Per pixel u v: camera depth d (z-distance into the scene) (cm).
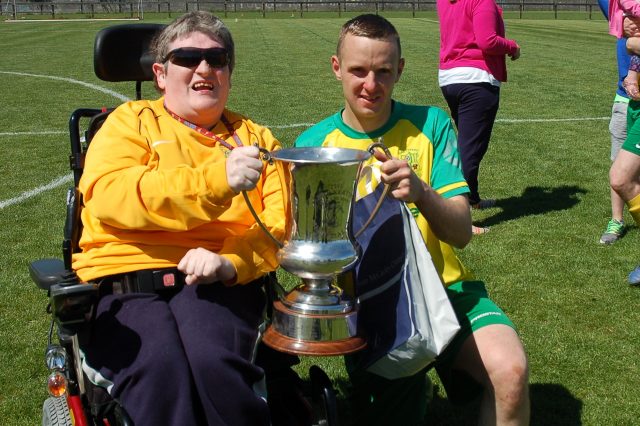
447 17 679
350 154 266
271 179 318
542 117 1257
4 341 477
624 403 404
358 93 307
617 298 538
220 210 270
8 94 1496
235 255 284
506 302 530
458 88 684
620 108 646
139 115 312
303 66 1947
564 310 518
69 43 2700
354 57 302
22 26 3862
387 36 303
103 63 350
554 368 440
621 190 506
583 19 4691
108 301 283
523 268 595
